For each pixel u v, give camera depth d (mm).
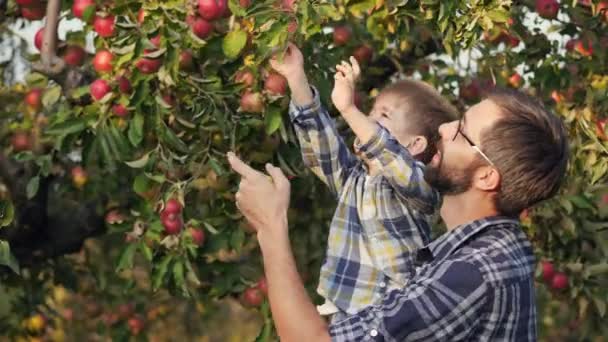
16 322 8219
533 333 3408
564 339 9203
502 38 6691
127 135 5789
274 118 5340
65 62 5969
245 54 5344
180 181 5828
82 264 8281
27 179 7098
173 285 6395
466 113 3521
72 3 6176
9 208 5668
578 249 6984
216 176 5992
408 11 5348
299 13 4848
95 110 5551
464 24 5172
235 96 5547
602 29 6590
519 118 3451
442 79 7246
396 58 7094
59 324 8859
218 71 5652
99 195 7539
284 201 3441
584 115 6336
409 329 3250
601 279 6949
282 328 3316
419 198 3939
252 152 6020
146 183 5809
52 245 7633
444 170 3502
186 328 9797
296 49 4332
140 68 5301
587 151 6355
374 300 3945
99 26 5340
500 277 3291
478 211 3484
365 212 4043
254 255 7375
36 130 6922
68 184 7277
